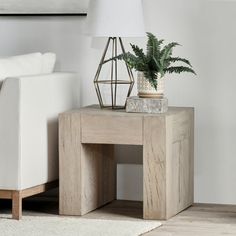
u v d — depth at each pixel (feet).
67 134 15.92
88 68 18.10
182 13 17.44
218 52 17.30
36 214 16.25
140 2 16.61
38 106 15.84
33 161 15.76
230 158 17.40
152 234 14.51
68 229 14.67
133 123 15.52
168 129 15.51
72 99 17.26
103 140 15.72
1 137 15.39
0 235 14.19
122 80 17.81
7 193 15.51
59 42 18.22
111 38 17.12
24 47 18.44
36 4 18.22
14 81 15.26
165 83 17.62
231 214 16.33
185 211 16.57
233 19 17.17
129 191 17.97
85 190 16.19
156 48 16.02
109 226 14.92
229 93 17.31
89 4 16.60
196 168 17.57
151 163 15.51
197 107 17.48
